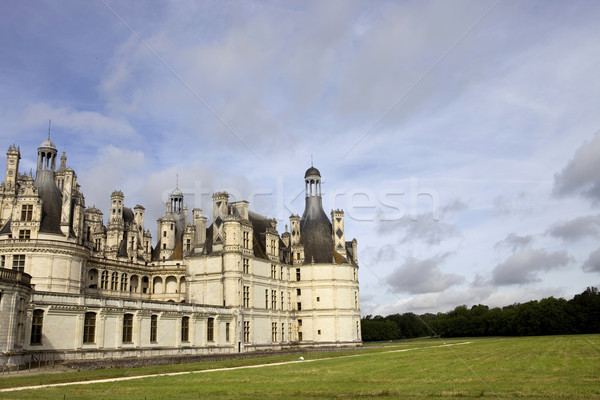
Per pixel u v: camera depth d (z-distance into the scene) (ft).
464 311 625.82
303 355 226.58
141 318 220.64
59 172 293.23
